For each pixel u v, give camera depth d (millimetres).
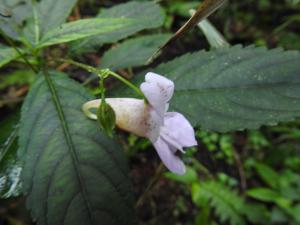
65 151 71
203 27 105
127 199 71
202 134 173
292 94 79
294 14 250
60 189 69
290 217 184
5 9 92
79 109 75
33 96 76
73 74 152
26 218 142
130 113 72
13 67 159
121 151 72
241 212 174
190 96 83
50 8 97
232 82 83
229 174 187
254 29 236
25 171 70
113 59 106
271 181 191
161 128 74
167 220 167
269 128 212
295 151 207
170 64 88
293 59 83
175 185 174
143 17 100
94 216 69
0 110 151
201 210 163
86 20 83
